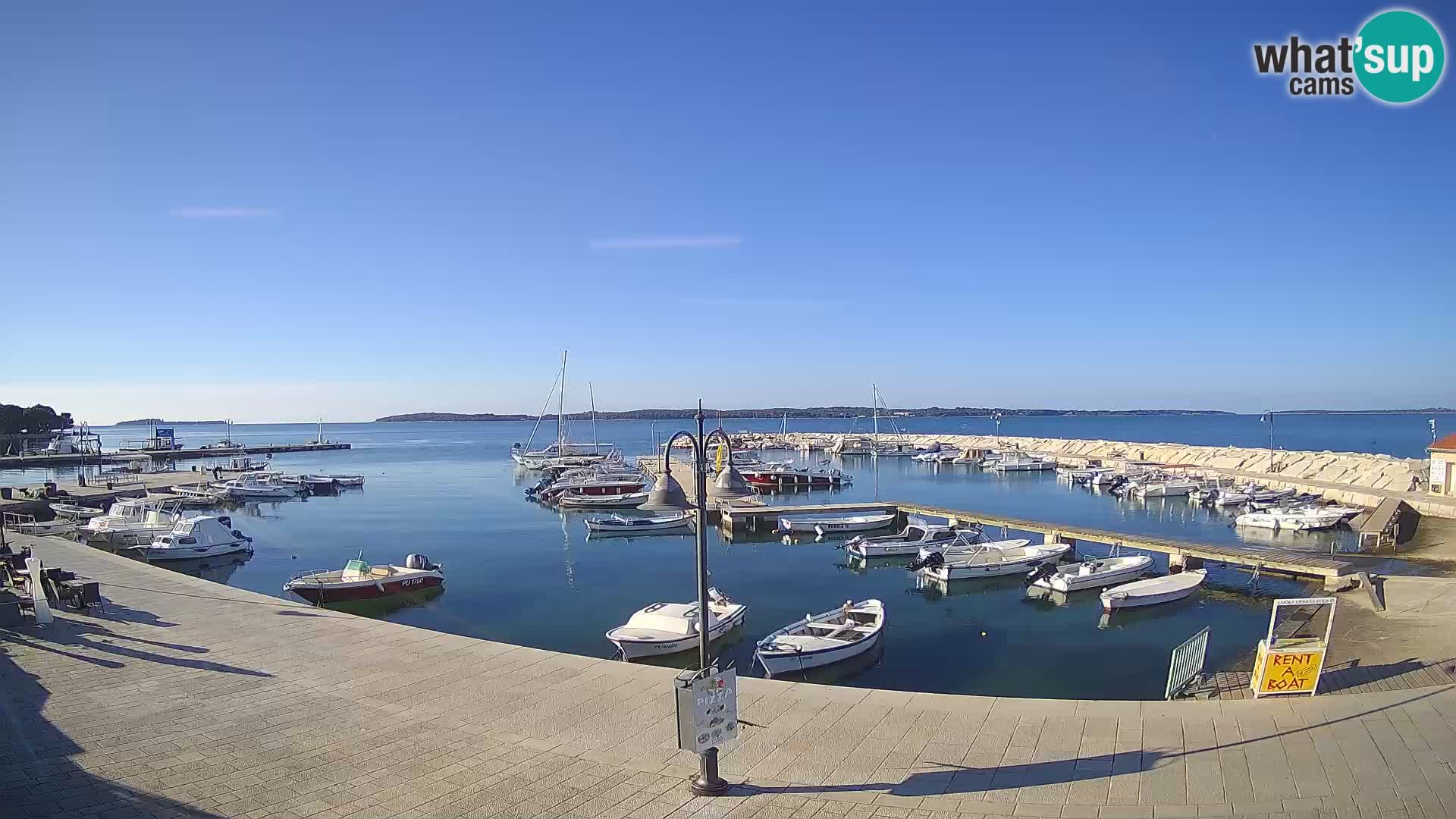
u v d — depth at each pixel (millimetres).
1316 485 62656
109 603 19688
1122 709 11867
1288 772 9656
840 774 9812
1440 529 39781
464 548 43625
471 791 9500
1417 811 8672
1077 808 8859
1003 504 63281
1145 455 99625
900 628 26766
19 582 19922
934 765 10031
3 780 9734
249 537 48281
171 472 93375
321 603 29875
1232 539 45688
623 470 79500
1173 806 8867
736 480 12461
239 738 11141
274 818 8844
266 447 148250
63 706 12391
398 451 159000
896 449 127312
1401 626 20969
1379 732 10828
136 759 10414
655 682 13531
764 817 8766
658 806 9055
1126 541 36656
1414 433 186625
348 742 11008
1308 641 12977
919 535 44406
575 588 33375
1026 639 25359
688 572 36906
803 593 32250
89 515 49438
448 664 14516
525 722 11727
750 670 22969
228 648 15609
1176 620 27250
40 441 129500
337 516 58219
